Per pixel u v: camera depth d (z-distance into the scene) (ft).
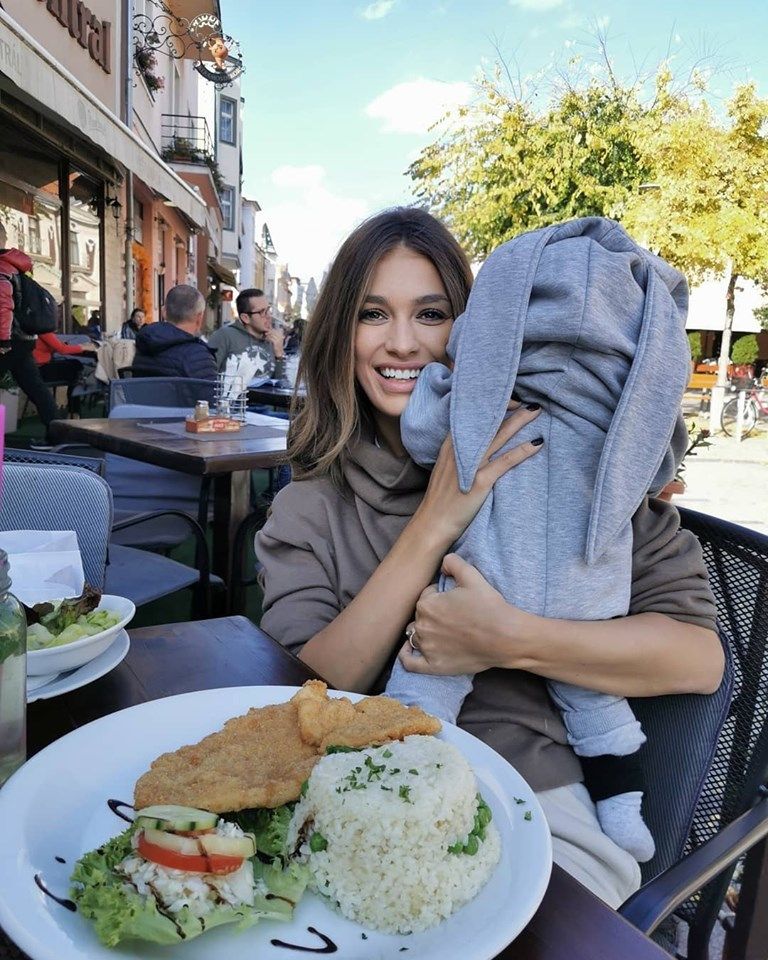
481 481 4.18
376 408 5.49
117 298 41.39
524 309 4.00
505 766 2.94
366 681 4.46
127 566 8.92
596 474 3.90
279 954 2.16
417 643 4.16
